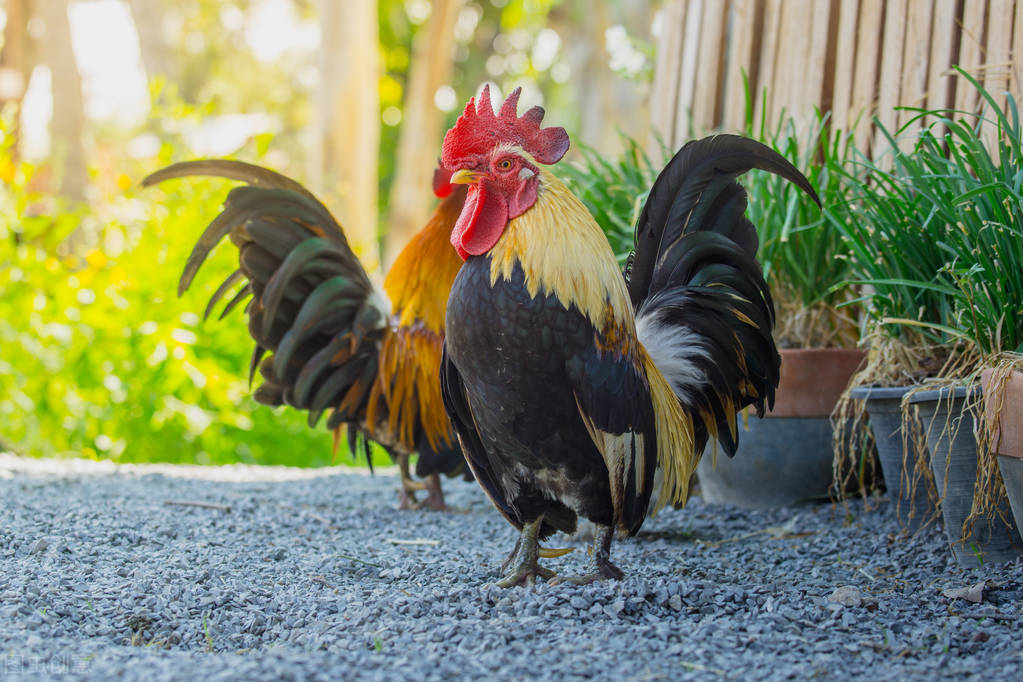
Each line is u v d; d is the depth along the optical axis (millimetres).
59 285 8883
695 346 4031
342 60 13539
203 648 3125
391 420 5730
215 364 9109
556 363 3283
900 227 4332
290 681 2574
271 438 9594
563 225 3346
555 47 26781
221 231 5301
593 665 2740
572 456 3457
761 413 4188
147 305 9070
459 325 3340
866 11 5715
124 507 5418
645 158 6039
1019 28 4664
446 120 25422
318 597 3604
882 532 4703
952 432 3965
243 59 28641
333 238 5645
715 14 7070
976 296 3947
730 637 3008
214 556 4316
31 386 8898
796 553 4508
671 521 5324
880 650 2975
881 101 5531
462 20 26344
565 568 4223
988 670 2762
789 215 4867
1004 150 3994
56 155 11203
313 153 13867
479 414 3527
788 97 6363
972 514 3852
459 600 3459
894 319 4148
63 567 3930
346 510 5922
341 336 5723
